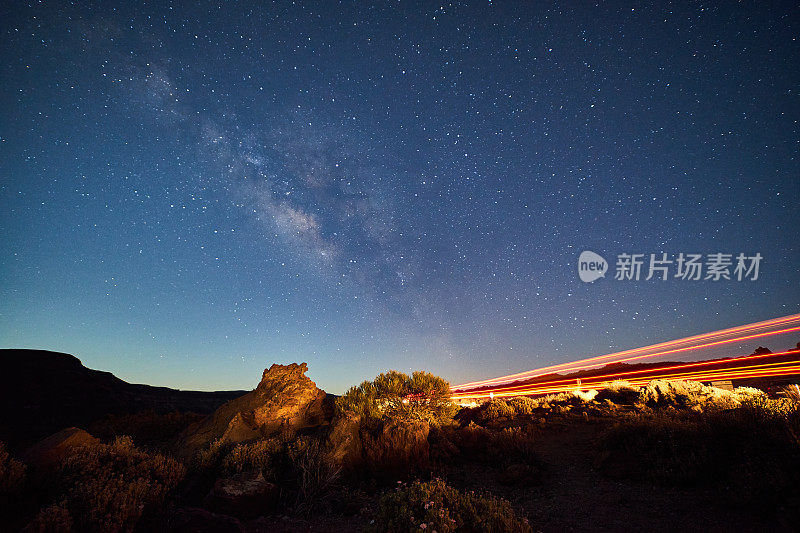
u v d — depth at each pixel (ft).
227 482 22.77
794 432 21.39
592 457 30.07
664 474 23.76
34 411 82.48
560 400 58.80
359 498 23.73
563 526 19.66
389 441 28.66
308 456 26.73
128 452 25.02
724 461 23.11
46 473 22.43
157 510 19.77
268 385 40.40
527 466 27.58
